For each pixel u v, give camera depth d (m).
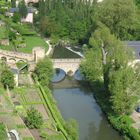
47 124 163.12
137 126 171.38
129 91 177.62
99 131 177.25
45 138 150.00
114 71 191.00
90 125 181.25
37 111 162.75
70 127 159.25
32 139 145.12
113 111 184.38
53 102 192.75
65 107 197.62
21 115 165.25
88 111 193.88
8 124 151.12
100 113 191.88
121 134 171.00
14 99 186.88
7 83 195.25
